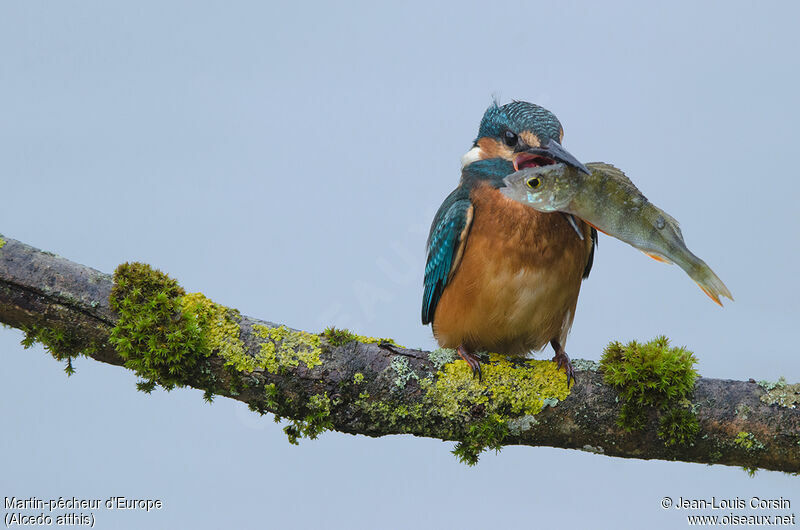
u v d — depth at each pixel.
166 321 7.26
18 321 7.35
